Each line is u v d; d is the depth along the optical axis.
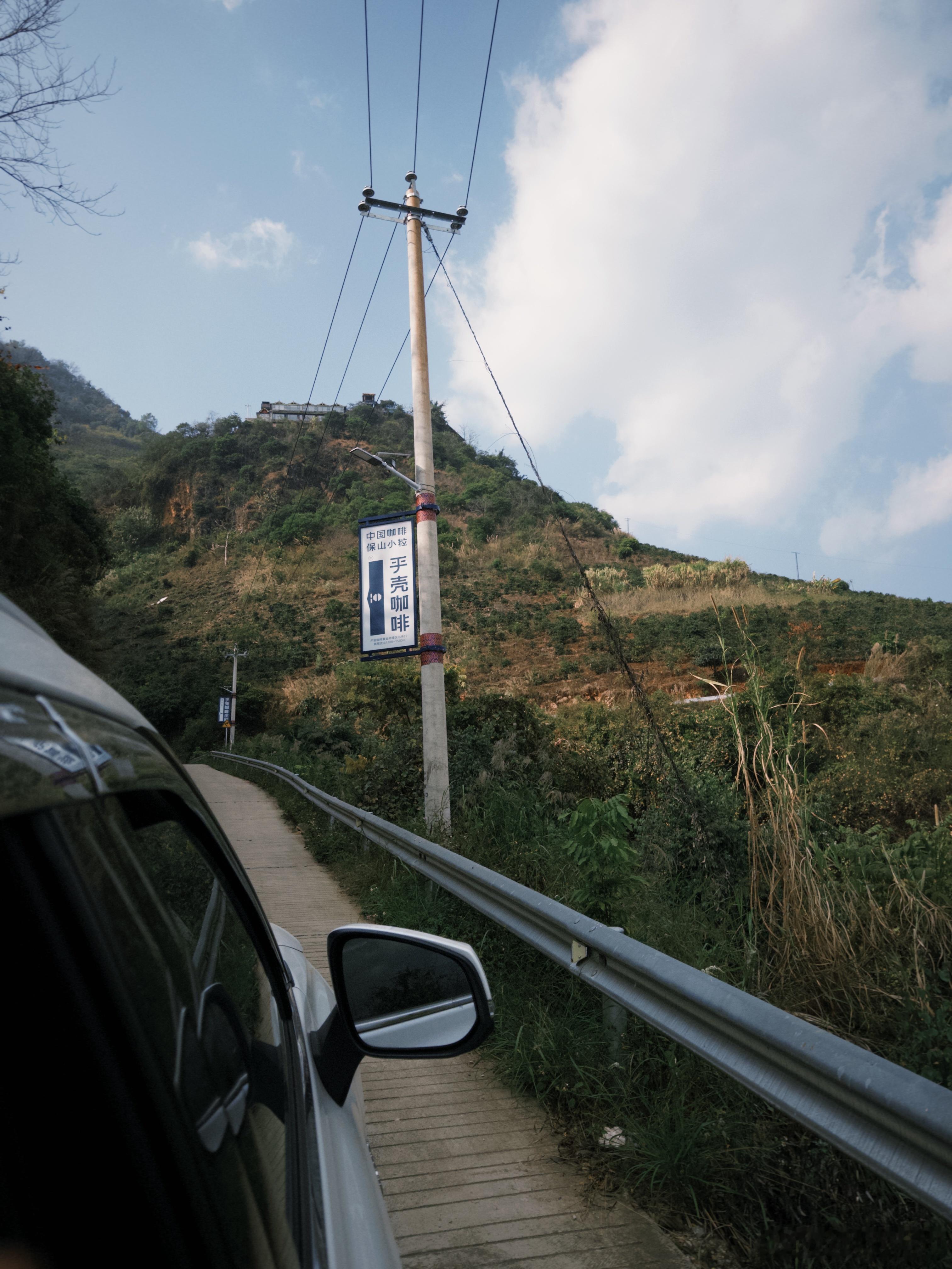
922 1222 2.49
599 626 54.94
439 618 11.81
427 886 7.02
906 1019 3.85
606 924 4.89
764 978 4.58
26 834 0.63
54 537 23.36
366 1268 1.12
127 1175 0.64
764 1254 2.60
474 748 13.77
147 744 1.05
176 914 0.95
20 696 0.67
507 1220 2.97
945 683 27.03
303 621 80.38
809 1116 2.20
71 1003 0.63
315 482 129.88
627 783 12.96
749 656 6.14
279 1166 1.04
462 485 130.50
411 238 12.95
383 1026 1.68
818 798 7.03
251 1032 1.21
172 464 135.62
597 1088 3.74
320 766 19.92
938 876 5.11
